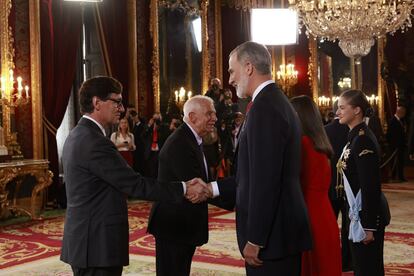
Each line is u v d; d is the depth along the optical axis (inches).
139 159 455.8
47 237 311.7
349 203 155.0
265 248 119.7
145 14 504.4
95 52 479.5
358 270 154.7
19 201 394.6
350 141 157.9
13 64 389.1
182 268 156.0
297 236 121.7
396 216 360.8
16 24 399.9
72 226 131.3
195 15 547.2
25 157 402.3
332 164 202.4
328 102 637.9
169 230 153.0
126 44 482.9
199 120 157.5
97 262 128.7
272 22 480.4
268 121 117.8
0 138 363.3
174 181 153.8
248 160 122.4
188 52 539.5
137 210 400.5
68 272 233.9
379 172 151.0
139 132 457.4
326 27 419.5
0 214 373.1
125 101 479.2
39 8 410.6
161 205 154.6
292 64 611.8
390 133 588.1
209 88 516.1
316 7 420.8
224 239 295.9
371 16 406.6
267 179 115.9
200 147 159.9
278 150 116.8
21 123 402.0
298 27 498.0
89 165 129.3
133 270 234.7
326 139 142.4
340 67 642.8
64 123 475.8
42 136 412.2
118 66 474.3
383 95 645.9
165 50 516.1
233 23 584.4
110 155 130.1
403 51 651.5
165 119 509.7
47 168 374.9
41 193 406.6
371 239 149.9
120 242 131.6
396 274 219.8
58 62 426.6
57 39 426.0
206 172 160.9
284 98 124.0
